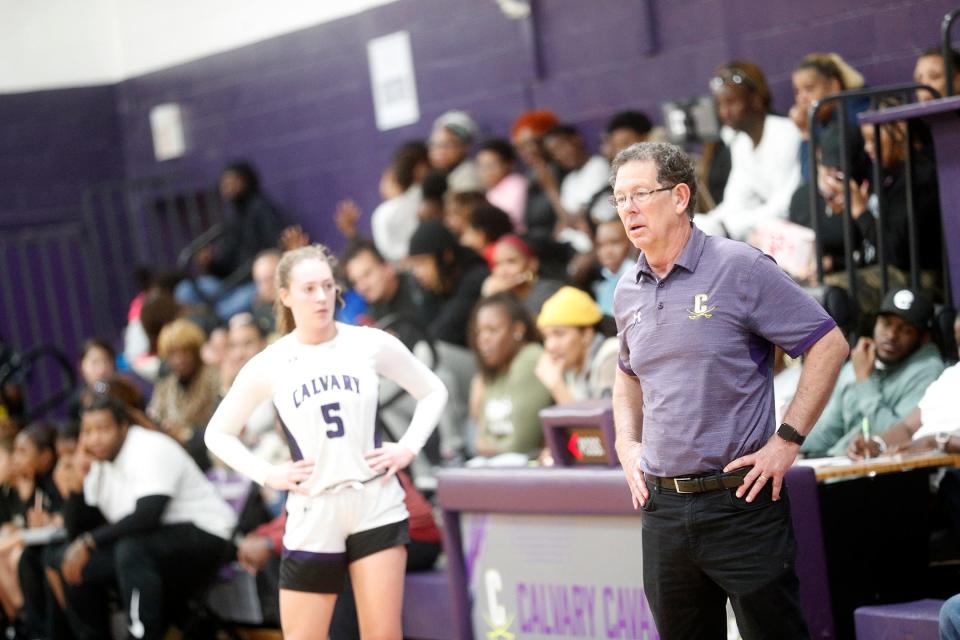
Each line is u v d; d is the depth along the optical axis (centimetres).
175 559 2034
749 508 1107
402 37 2902
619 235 1994
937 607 1344
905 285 1769
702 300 1112
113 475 2059
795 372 1630
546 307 1847
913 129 1736
